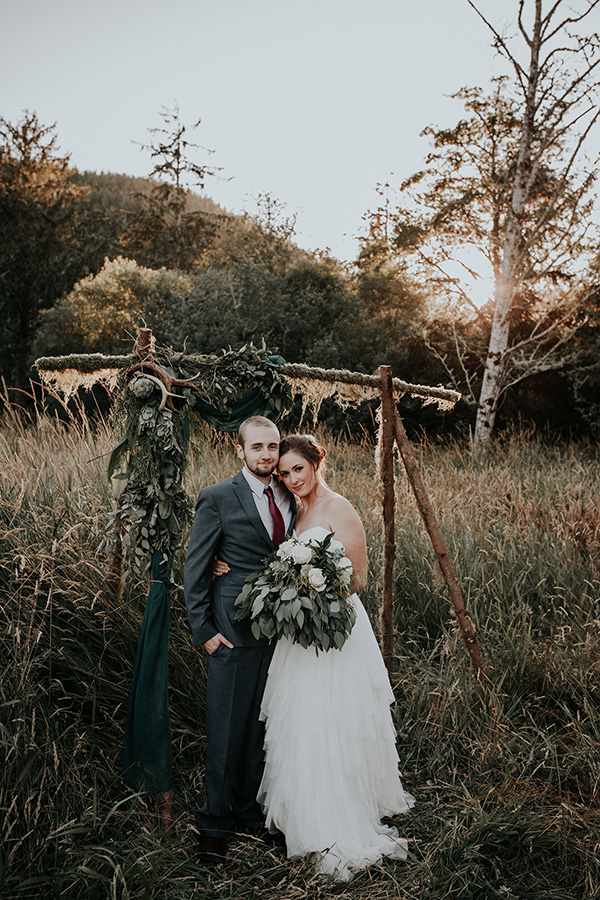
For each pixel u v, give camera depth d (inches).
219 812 104.4
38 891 84.8
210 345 458.3
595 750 118.5
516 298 452.1
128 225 1018.7
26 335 735.1
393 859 100.9
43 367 123.6
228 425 120.3
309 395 141.9
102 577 127.9
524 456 351.3
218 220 990.4
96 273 859.4
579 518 203.2
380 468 149.6
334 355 464.8
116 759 113.3
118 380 116.6
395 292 545.0
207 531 106.7
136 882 88.8
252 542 108.3
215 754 105.1
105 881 83.6
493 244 438.3
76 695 116.0
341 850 97.7
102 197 1569.9
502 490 231.5
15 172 749.3
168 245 972.6
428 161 445.4
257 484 111.3
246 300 503.2
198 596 105.9
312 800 100.0
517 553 190.7
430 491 236.1
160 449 108.9
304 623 98.7
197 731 124.5
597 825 103.0
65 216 764.0
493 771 118.5
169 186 979.9
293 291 533.3
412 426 474.6
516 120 414.3
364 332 506.3
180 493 112.0
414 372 489.1
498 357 391.5
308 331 494.0
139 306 576.4
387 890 94.4
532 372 396.8
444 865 97.0
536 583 179.3
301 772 100.7
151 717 105.3
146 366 109.3
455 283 448.5
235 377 118.9
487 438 392.8
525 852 100.8
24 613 117.2
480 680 138.5
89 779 108.1
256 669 107.7
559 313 460.8
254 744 110.2
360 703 103.5
